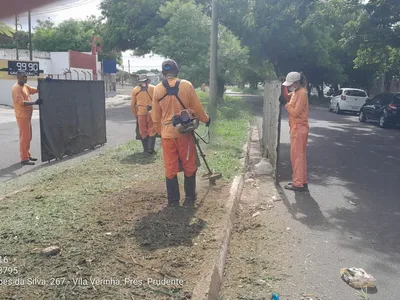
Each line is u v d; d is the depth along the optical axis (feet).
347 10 46.24
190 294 10.55
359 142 43.73
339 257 14.49
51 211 16.67
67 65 108.78
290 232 16.78
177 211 17.01
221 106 67.97
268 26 55.88
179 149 17.51
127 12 93.35
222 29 67.72
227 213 17.11
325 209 19.90
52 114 28.94
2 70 88.79
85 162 27.58
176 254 12.88
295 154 22.81
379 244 15.76
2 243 13.37
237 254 14.56
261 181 25.11
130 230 14.74
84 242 13.58
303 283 12.55
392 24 48.85
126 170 24.97
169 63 17.37
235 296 11.65
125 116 64.85
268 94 31.40
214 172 23.70
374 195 22.61
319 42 86.48
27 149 28.30
